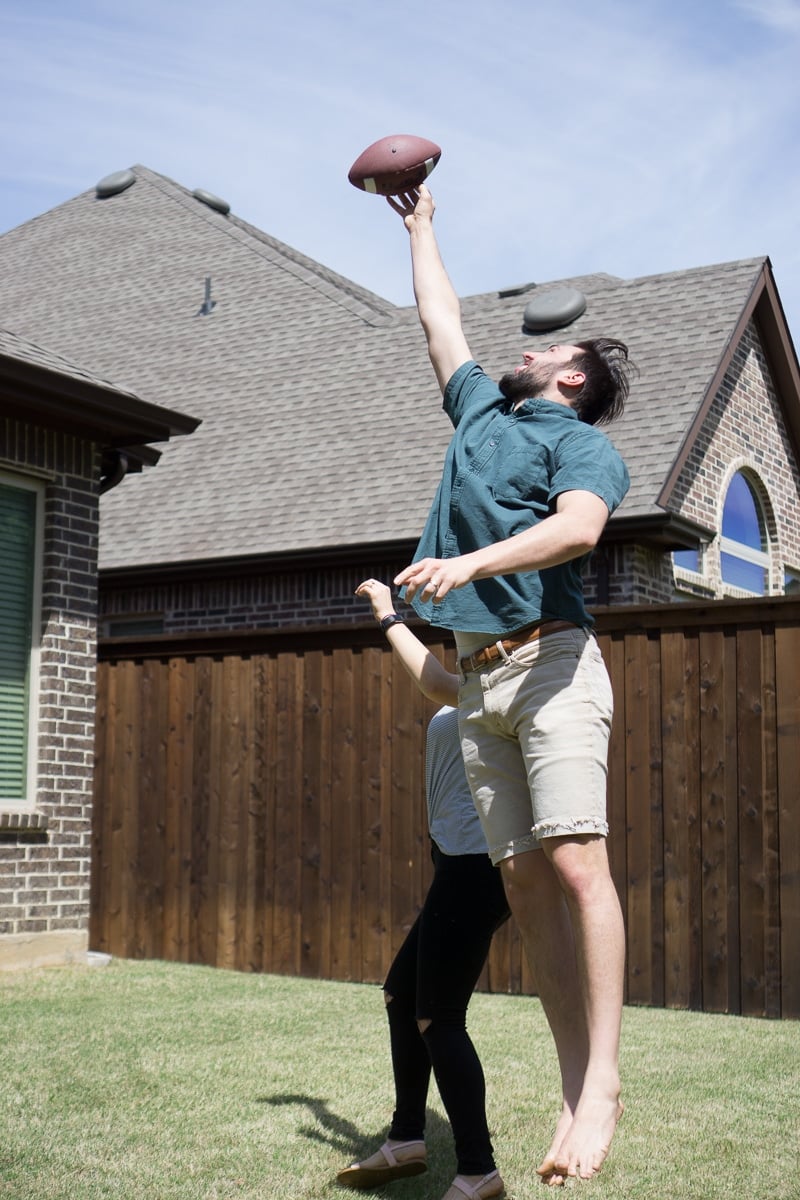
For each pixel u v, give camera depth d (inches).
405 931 340.2
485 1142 143.0
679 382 475.5
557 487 116.0
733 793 304.0
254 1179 156.1
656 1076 216.7
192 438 573.0
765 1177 159.2
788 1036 260.8
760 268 528.7
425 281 147.3
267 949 359.9
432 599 105.7
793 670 299.6
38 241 815.1
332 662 360.8
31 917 339.3
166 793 382.3
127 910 383.2
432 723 157.4
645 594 434.9
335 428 542.6
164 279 716.0
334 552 459.5
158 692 387.9
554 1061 225.8
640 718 316.5
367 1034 250.1
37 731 346.0
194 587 502.0
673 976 305.4
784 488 561.0
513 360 526.0
